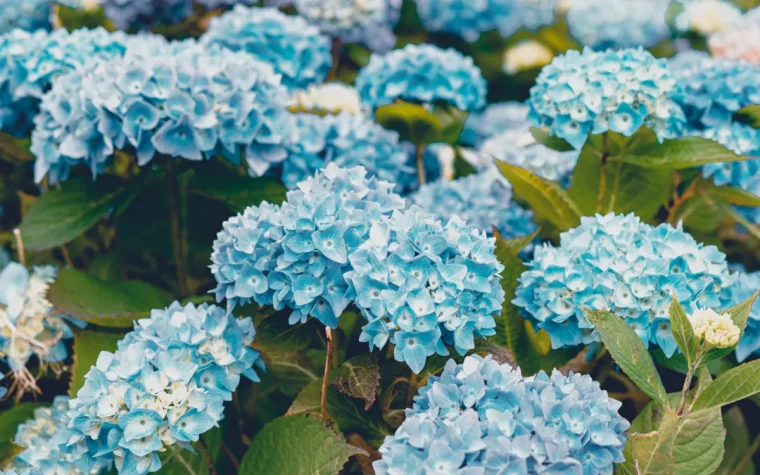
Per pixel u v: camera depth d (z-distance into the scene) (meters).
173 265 1.41
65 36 1.33
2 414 1.21
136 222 1.33
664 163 1.21
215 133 1.19
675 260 1.08
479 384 0.99
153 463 1.01
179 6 1.64
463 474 0.92
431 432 0.95
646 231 1.11
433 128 1.46
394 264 1.01
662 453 1.00
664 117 1.19
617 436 0.99
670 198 1.42
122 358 1.03
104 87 1.17
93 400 1.00
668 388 1.20
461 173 1.60
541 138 1.27
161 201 1.32
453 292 1.01
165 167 1.26
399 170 1.41
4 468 1.17
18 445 1.18
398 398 1.15
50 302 1.18
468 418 0.95
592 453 0.97
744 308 1.01
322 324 1.07
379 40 1.72
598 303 1.07
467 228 1.05
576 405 0.97
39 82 1.29
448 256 1.03
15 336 1.18
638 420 1.08
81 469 1.01
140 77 1.17
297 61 1.48
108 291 1.24
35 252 1.39
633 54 1.21
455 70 1.47
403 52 1.48
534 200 1.29
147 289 1.27
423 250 1.02
